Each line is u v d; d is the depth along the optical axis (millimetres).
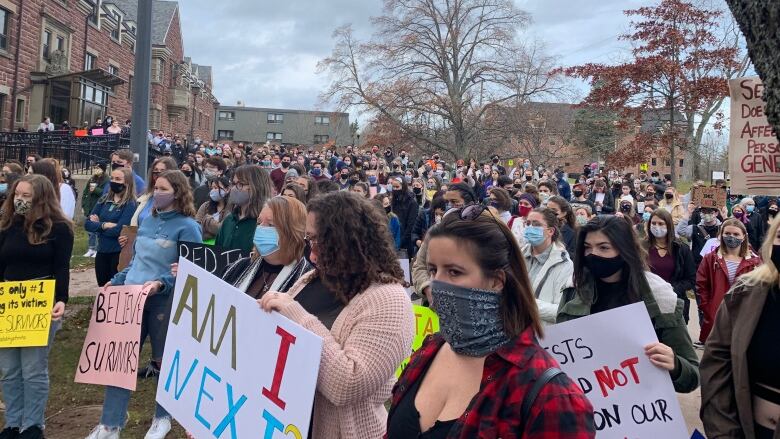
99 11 33031
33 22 26922
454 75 39156
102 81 30750
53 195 4262
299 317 2389
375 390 2289
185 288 3051
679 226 10758
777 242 2402
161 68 44594
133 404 5051
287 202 3227
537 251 4441
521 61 37969
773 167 3404
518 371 1622
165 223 4496
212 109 65812
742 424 2465
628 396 2689
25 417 4184
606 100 20609
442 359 1875
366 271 2422
